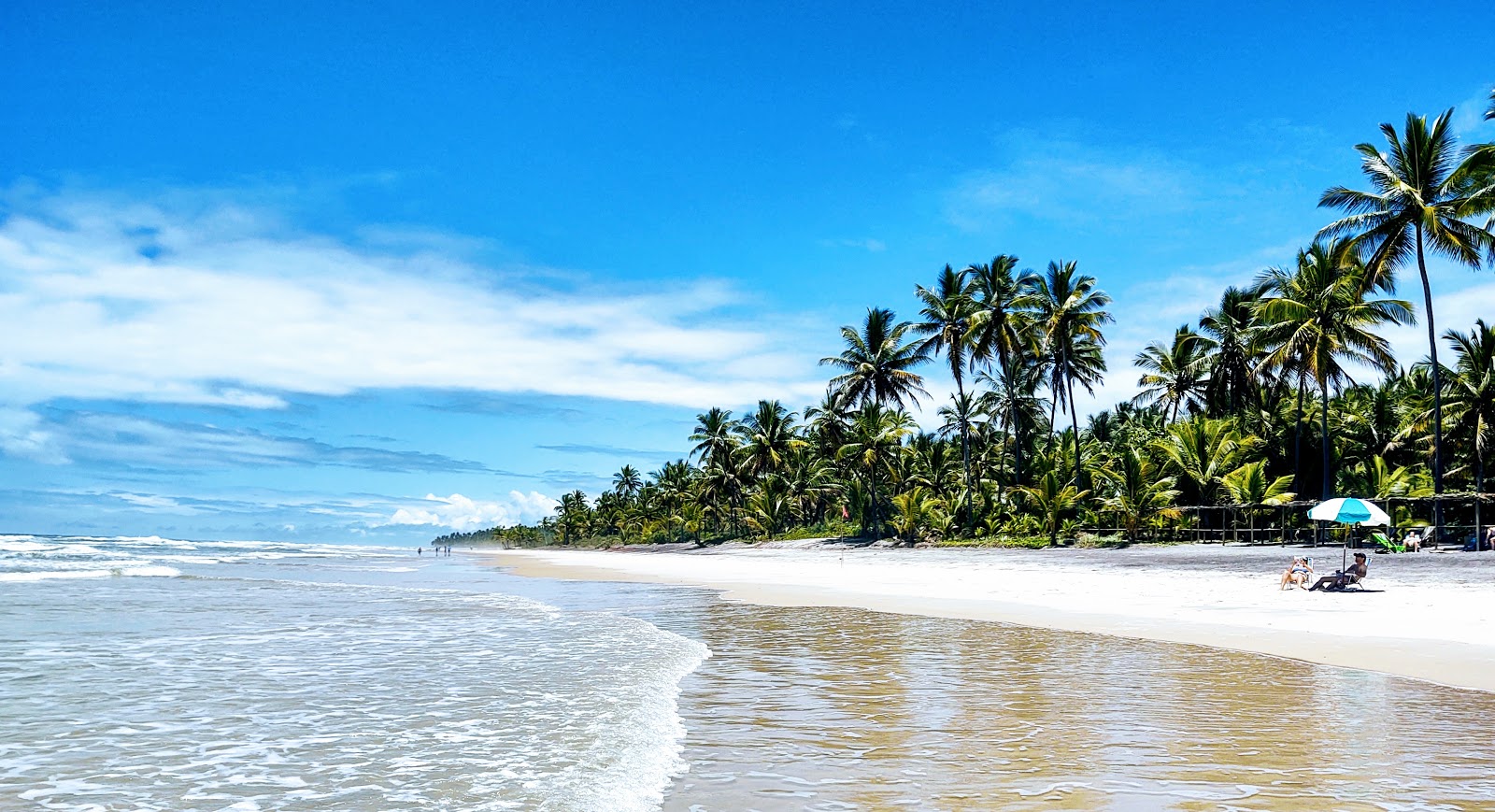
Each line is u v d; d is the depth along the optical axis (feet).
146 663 45.06
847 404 211.82
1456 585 75.72
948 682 37.65
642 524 371.35
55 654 48.47
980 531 178.19
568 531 476.54
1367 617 58.54
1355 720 29.68
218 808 21.99
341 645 52.13
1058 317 167.22
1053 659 44.06
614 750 26.89
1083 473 172.35
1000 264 179.22
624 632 58.13
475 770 24.99
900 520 189.88
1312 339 137.49
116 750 27.73
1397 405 165.68
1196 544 137.80
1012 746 26.63
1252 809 20.48
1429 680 37.11
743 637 54.65
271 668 43.47
